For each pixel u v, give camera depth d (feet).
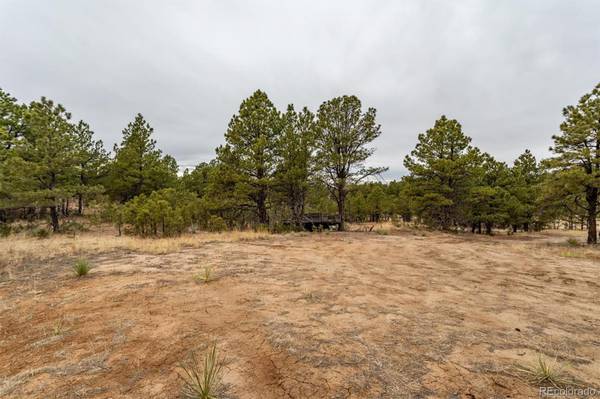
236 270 24.56
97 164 84.74
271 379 9.07
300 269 25.55
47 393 8.45
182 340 11.76
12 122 65.16
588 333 13.04
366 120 70.54
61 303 16.51
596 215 57.98
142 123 87.51
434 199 78.28
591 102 56.44
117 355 10.64
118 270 24.52
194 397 8.12
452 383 8.85
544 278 24.54
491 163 95.04
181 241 42.45
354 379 9.00
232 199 61.62
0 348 11.53
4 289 19.54
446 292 19.61
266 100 63.52
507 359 10.41
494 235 83.71
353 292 18.85
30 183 56.24
